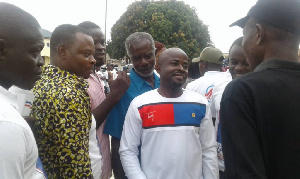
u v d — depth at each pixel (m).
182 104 2.06
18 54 1.15
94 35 2.53
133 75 2.51
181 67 2.05
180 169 1.96
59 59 1.84
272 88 1.10
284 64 1.16
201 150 2.09
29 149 1.03
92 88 2.28
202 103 2.13
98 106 2.17
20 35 1.15
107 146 2.35
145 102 2.07
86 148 1.60
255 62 1.27
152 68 2.46
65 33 1.83
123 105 2.38
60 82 1.63
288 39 1.17
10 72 1.15
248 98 1.12
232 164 1.10
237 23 1.35
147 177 2.03
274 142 1.10
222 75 3.18
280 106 1.09
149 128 2.03
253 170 1.05
